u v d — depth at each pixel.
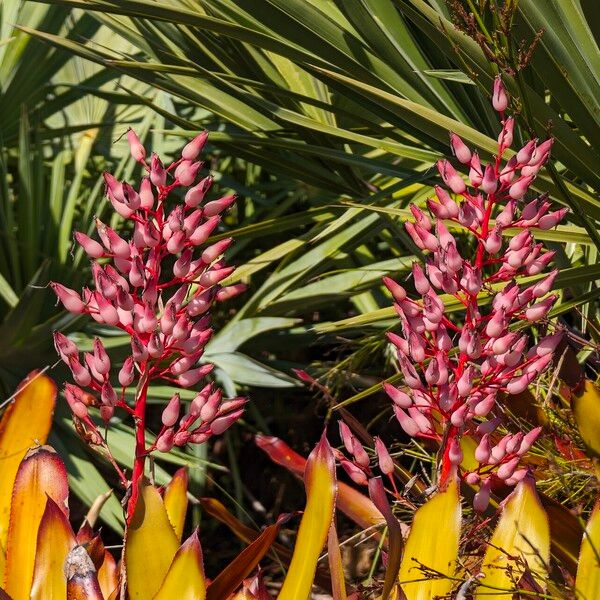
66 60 5.74
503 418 3.11
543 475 3.18
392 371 4.34
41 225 4.92
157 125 5.43
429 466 3.75
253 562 2.88
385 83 3.47
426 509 2.83
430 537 2.83
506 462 2.84
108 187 2.84
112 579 2.96
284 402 5.77
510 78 3.22
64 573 2.82
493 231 2.83
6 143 5.73
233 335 4.48
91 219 4.96
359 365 4.08
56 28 5.69
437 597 2.79
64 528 2.87
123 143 5.76
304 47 3.47
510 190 2.85
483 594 2.80
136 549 2.84
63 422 4.39
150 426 5.64
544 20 3.15
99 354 2.83
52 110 5.83
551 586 2.82
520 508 2.85
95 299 2.83
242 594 2.88
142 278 2.80
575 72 3.19
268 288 4.32
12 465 3.04
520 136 3.28
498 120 3.38
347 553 3.90
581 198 3.30
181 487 3.01
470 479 2.87
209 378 4.42
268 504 5.58
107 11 3.39
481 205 2.89
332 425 5.48
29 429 3.06
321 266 3.97
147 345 2.81
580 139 3.25
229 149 4.00
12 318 4.27
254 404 5.45
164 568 2.84
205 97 3.87
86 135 5.43
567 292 3.81
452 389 2.82
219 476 5.69
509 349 2.82
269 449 3.25
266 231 3.94
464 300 2.87
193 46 3.83
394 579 2.78
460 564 2.91
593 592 2.79
